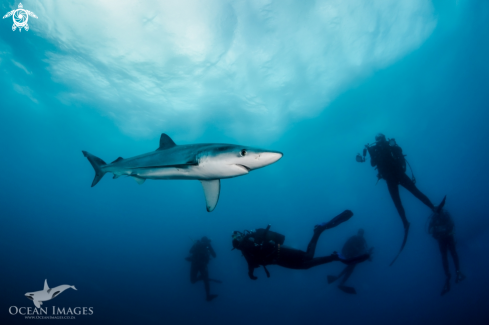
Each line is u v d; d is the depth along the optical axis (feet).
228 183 133.90
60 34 50.90
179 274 82.02
